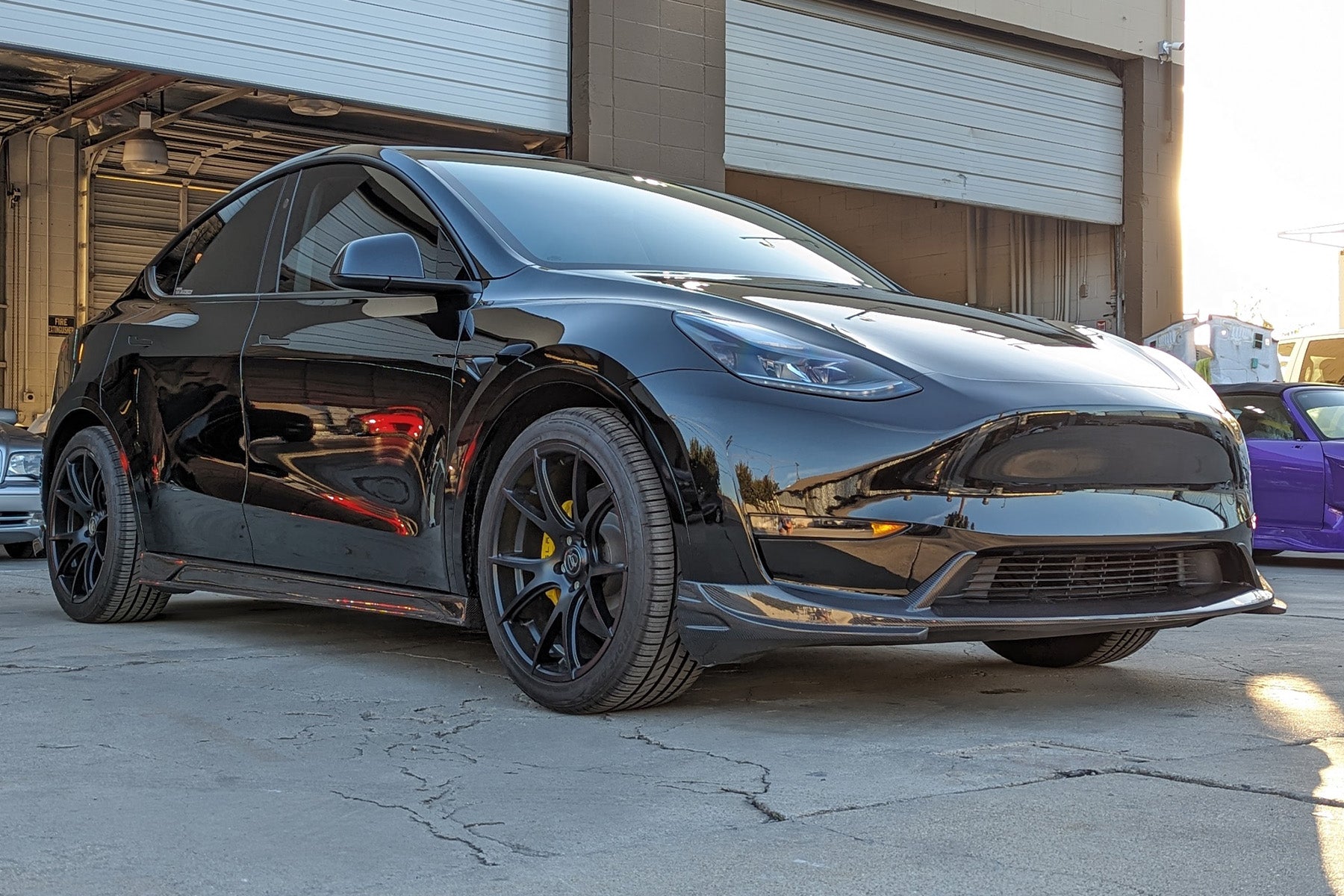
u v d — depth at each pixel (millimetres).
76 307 14984
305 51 9016
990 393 2459
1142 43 14453
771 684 2980
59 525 4117
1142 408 2559
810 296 2871
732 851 1721
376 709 2672
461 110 9750
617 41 10391
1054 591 2539
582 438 2605
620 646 2527
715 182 11016
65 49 8141
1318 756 2246
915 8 12641
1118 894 1548
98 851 1724
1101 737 2416
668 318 2592
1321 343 11367
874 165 12438
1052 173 13977
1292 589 5879
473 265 2996
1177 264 14875
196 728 2473
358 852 1726
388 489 2996
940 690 2920
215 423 3508
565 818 1884
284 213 3635
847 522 2385
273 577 3350
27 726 2469
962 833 1791
